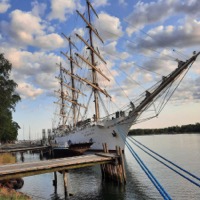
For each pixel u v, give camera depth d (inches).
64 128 3341.5
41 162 1081.4
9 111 1998.0
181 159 1990.7
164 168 1588.3
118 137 1868.8
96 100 2233.0
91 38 2324.1
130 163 1913.1
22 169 897.5
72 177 1419.8
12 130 3294.8
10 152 2517.2
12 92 1829.5
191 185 1130.7
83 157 1222.3
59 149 2357.3
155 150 2935.5
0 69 1775.3
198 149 2797.7
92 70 2297.0
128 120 1748.3
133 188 1103.6
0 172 851.4
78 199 983.6
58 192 1097.4
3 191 840.9
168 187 1107.3
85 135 2223.2
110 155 1211.9
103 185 1173.7
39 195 1051.3
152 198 954.7
